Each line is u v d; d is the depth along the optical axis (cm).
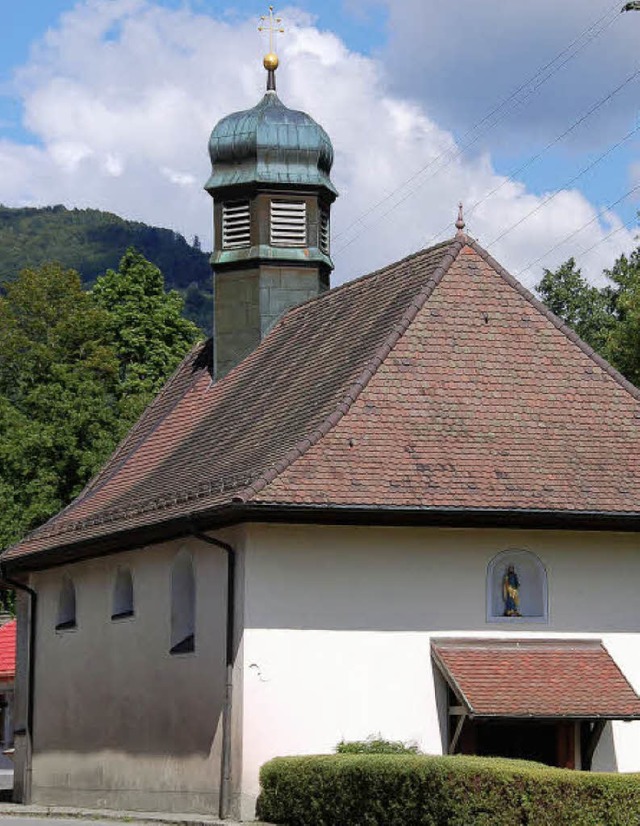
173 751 3195
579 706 2819
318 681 2883
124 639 3469
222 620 2991
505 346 3116
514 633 2955
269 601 2883
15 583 4044
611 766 2936
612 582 3003
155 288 7156
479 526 2922
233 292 3878
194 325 7238
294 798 2677
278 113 3912
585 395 3083
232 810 2892
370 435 2908
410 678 2909
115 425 6244
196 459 3403
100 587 3622
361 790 2464
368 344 3156
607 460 2969
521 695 2823
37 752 3928
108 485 3831
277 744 2861
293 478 2803
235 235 3903
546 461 2939
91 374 6462
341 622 2902
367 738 2884
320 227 3928
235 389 3669
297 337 3606
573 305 6638
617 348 5378
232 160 3906
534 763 2362
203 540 2978
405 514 2809
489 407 3012
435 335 3094
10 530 5981
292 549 2900
